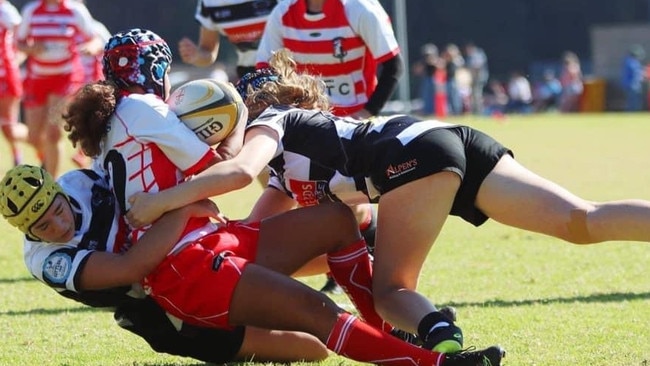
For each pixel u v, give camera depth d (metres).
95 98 15.61
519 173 16.08
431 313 15.25
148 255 14.97
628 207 15.52
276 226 16.28
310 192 16.73
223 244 15.46
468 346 17.45
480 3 168.50
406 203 15.73
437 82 107.81
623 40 134.00
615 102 121.19
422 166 15.64
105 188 15.87
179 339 15.89
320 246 16.45
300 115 16.70
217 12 28.50
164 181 15.39
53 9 41.00
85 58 43.12
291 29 24.22
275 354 16.36
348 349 15.04
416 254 15.85
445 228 32.97
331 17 23.95
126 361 17.34
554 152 61.47
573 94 119.50
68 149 64.19
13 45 45.53
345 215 16.55
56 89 40.91
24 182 14.88
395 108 108.75
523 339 18.00
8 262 27.94
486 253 28.03
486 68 165.62
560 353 16.94
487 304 21.27
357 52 24.19
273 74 17.94
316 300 15.19
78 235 15.43
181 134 15.34
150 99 15.64
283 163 16.53
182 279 15.17
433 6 167.12
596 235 15.67
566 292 22.47
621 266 25.62
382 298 15.77
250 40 28.58
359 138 16.31
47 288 24.19
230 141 15.89
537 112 125.56
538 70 154.00
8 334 19.42
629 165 52.97
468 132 16.31
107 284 15.09
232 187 15.27
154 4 154.75
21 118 83.56
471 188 16.02
